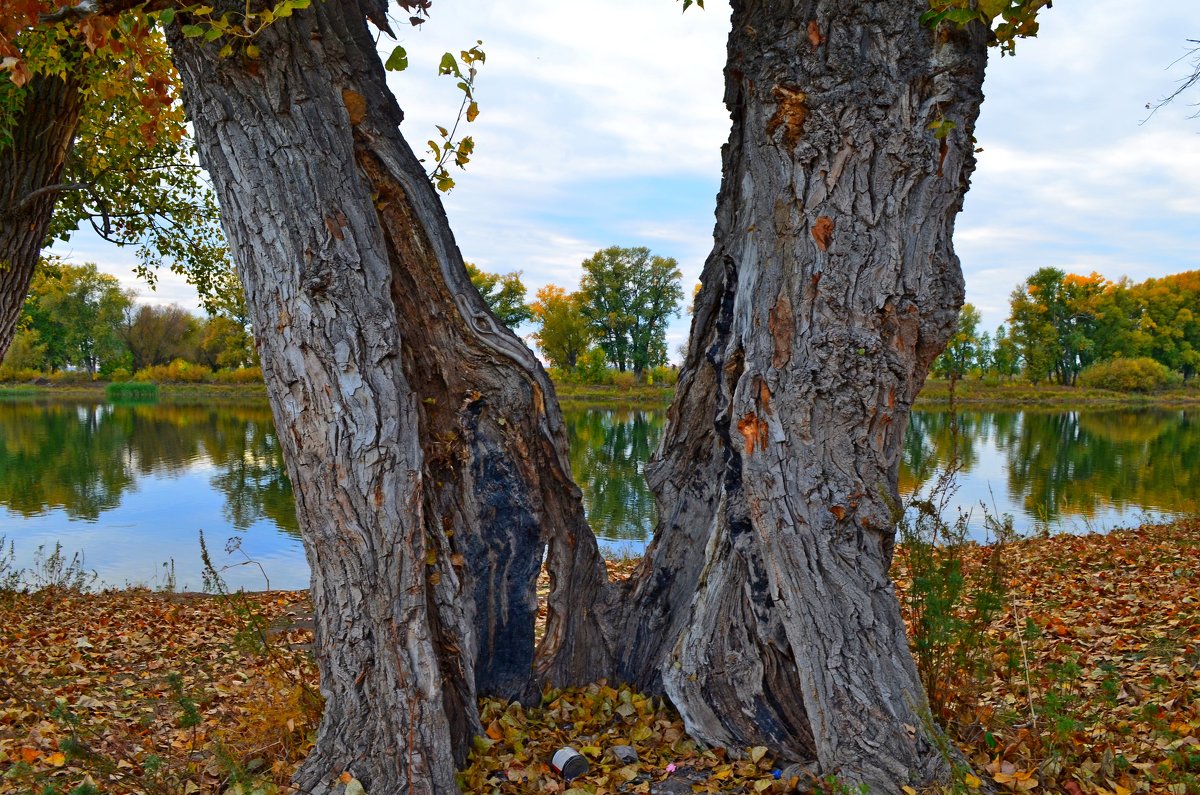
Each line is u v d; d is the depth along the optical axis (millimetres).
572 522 3938
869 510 3240
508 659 3840
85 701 4820
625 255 83312
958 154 3299
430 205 3396
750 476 3295
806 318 3258
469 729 3465
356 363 3025
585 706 3846
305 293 3014
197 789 3289
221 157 3086
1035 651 5023
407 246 3367
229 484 18906
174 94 4770
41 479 19734
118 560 11766
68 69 6500
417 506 3082
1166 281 92312
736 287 3523
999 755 3311
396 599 3027
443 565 3328
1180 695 4086
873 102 3184
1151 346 85000
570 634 4031
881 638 3172
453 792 3035
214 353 81438
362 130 3223
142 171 9859
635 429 37281
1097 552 9000
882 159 3211
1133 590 7016
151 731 4273
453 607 3334
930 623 3605
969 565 7246
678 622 3918
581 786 3254
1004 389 68438
